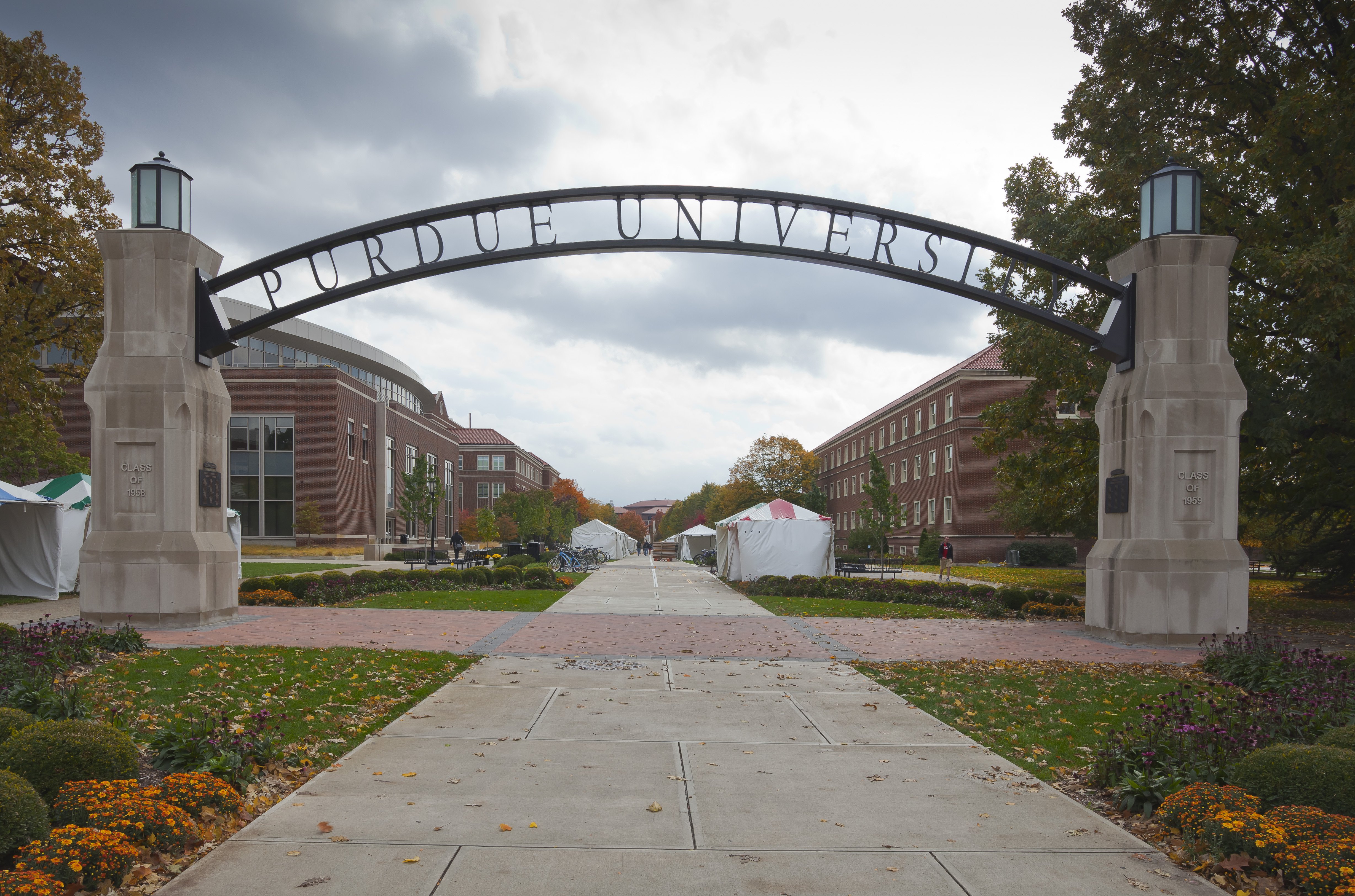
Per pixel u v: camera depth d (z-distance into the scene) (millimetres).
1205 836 4125
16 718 4895
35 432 24953
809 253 13797
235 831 4406
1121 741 5688
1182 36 18453
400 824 4484
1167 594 12305
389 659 9688
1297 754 4504
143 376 12492
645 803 4926
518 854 4102
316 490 47906
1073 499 25562
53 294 19703
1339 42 17469
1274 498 21781
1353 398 16375
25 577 18219
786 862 4066
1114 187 18172
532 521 66250
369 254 13859
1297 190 18016
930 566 43219
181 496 12555
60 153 21062
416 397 81000
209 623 12859
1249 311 17297
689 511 130125
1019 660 10734
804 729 6832
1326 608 20375
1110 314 13422
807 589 22422
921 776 5543
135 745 5531
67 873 3506
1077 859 4152
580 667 9586
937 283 13695
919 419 54281
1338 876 3559
